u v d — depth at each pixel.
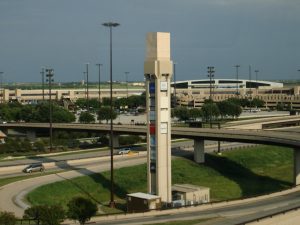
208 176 142.62
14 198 100.81
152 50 103.06
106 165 138.25
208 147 177.62
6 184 113.75
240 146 180.38
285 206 90.62
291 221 81.81
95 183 121.31
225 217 84.00
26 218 76.12
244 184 135.88
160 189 103.69
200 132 149.75
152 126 104.19
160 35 102.44
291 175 147.62
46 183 115.19
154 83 103.12
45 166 138.50
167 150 104.50
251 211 88.12
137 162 143.00
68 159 149.25
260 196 105.44
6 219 66.62
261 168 157.88
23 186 111.88
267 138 133.62
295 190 113.50
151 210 92.56
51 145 172.00
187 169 144.00
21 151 169.38
